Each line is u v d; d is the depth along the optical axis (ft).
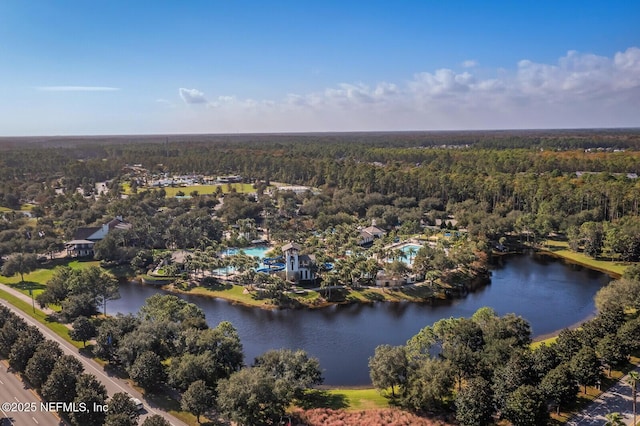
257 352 447.83
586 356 342.23
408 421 318.45
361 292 602.44
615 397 342.23
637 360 395.55
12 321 418.31
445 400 342.85
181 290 625.41
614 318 411.54
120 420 272.51
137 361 346.74
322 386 383.86
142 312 447.01
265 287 602.44
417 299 589.32
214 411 327.26
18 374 379.14
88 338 421.59
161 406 333.01
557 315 539.70
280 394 311.68
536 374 335.26
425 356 366.84
